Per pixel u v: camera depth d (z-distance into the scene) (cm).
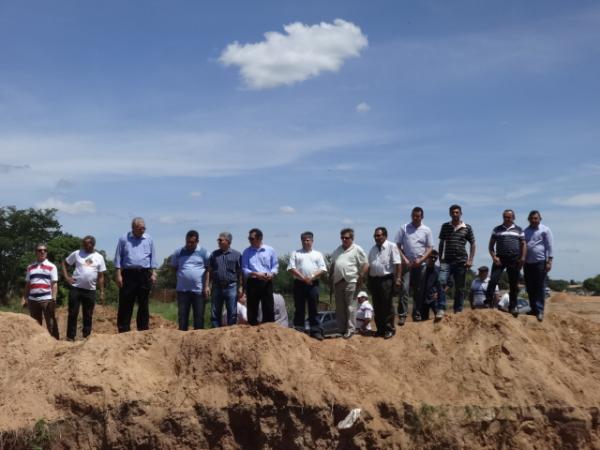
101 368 1128
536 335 1272
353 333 1260
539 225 1309
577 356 1255
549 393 1134
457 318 1266
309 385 1091
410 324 1279
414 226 1282
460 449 1080
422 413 1096
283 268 3959
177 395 1106
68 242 3319
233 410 1093
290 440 1069
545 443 1110
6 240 4641
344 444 1064
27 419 1053
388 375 1164
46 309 1324
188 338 1184
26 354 1207
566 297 2995
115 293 3612
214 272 1263
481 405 1116
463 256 1289
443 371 1170
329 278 1290
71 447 1061
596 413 1134
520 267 1296
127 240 1248
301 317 1242
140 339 1191
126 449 1070
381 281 1228
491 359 1178
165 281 4766
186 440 1080
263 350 1127
